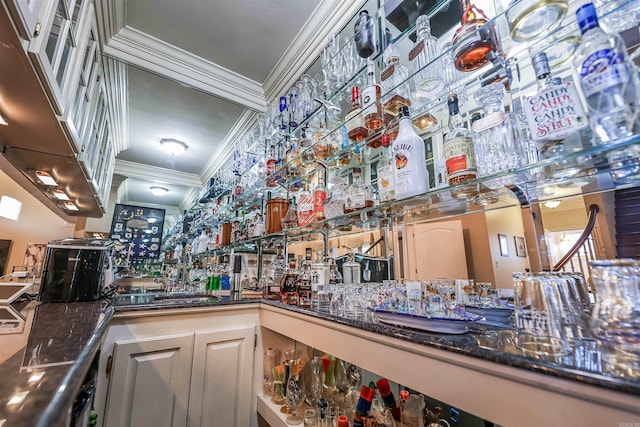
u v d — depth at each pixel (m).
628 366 0.44
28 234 2.54
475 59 0.93
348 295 1.16
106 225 4.22
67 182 2.19
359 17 1.50
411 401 1.00
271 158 2.12
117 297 1.64
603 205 1.08
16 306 1.17
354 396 1.30
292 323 1.25
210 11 1.77
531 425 0.48
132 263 4.55
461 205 1.05
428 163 1.24
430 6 1.27
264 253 2.28
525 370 0.50
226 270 2.12
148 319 1.26
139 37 1.94
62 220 3.20
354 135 1.34
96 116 2.11
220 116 2.81
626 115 0.52
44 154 1.68
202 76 2.22
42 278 1.33
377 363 0.81
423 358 0.69
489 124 0.83
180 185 4.48
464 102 1.08
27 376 0.45
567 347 0.54
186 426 1.26
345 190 1.40
